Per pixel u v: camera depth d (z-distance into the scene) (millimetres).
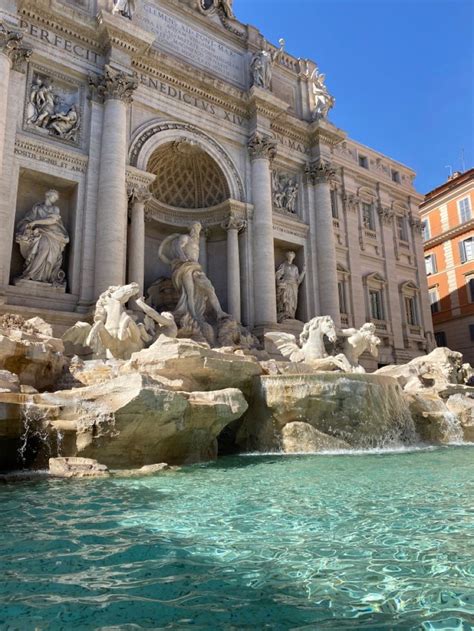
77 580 4043
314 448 13281
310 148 32719
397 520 5805
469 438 16312
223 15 30562
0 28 20078
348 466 10344
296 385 13664
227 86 28094
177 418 10203
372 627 3229
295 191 31625
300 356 19891
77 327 16016
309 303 30094
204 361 13094
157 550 4770
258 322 26453
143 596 3725
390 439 14383
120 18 23125
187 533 5312
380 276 36781
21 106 21297
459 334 44938
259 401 13977
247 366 14000
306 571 4211
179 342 13352
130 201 23328
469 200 45250
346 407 13719
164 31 27391
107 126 22547
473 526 5527
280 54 32750
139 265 22562
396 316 37031
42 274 20578
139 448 9992
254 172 28578
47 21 22500
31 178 21734
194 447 11227
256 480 8531
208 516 6016
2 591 3824
